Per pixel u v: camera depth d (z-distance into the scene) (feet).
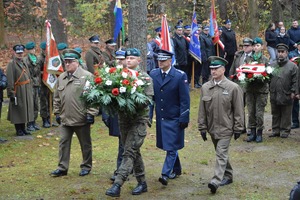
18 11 86.58
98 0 73.72
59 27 60.44
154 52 41.39
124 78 19.76
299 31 52.80
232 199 20.84
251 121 31.48
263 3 88.99
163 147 22.29
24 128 33.71
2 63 65.05
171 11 84.43
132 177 23.94
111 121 22.52
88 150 24.04
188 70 49.34
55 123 36.70
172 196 21.21
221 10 84.58
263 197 21.08
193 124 36.55
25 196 21.25
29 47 35.27
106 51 37.81
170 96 22.03
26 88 33.27
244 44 31.86
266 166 25.96
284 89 31.32
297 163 26.40
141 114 20.36
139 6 32.58
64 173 24.09
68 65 23.11
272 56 51.67
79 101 23.06
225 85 21.58
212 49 49.96
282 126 32.32
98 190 21.91
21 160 27.73
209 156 28.27
